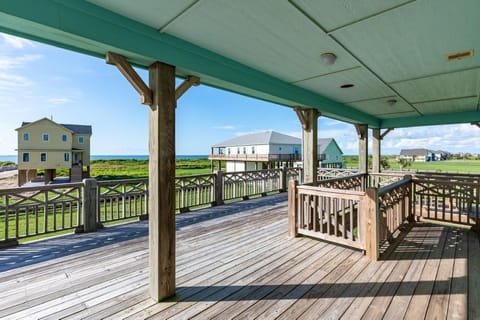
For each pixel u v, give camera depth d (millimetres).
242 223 4711
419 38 2264
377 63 2885
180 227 4457
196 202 5945
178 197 5570
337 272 2715
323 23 1994
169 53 2186
